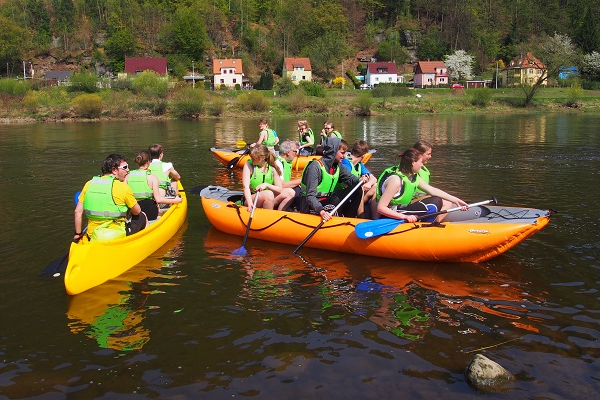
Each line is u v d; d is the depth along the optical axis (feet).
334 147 20.17
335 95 193.36
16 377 11.33
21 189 33.01
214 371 11.55
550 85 215.31
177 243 21.12
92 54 254.47
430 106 167.22
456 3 308.81
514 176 36.83
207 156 51.44
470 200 28.78
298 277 17.20
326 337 13.04
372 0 325.01
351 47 289.94
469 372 11.12
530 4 318.24
